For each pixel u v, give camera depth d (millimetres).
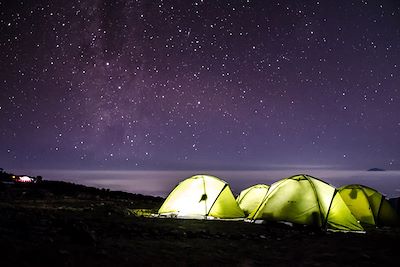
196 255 5449
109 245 5438
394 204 13352
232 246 6316
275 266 5234
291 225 9109
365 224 11328
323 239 7492
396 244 6895
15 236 5105
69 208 10281
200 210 10594
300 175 10086
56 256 4457
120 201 14516
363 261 5602
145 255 5145
